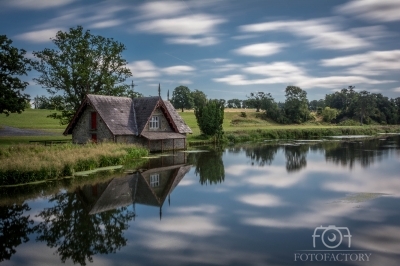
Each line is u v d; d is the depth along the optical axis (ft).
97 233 50.19
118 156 109.91
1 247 45.91
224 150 161.38
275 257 41.81
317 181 85.20
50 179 85.40
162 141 157.28
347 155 136.67
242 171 101.04
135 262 40.98
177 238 47.88
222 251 43.52
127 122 143.74
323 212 58.75
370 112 435.12
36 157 91.15
